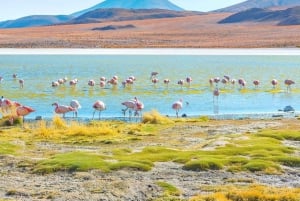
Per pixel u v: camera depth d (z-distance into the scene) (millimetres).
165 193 21219
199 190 21703
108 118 44656
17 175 23938
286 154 27891
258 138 32094
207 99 56750
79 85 66938
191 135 35438
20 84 64625
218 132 36188
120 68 90188
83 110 49156
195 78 76312
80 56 114625
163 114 47531
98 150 30125
